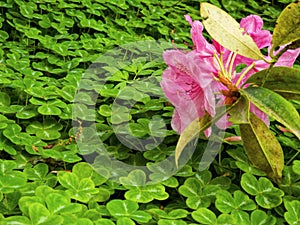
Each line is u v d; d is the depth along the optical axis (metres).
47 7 0.99
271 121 0.77
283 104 0.58
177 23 1.05
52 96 0.72
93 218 0.56
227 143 0.70
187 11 1.14
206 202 0.60
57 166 0.65
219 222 0.57
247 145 0.61
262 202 0.60
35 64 0.84
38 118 0.71
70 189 0.58
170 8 1.11
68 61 0.84
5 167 0.60
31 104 0.72
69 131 0.69
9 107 0.71
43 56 0.85
